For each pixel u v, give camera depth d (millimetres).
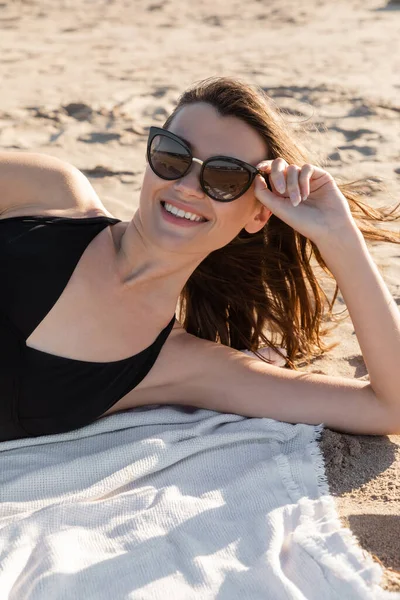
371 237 2988
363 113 6801
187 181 2328
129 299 2521
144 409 2729
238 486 2418
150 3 13625
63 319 2436
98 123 6402
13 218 2559
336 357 3318
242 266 2896
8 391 2406
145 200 2406
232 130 2396
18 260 2439
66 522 2281
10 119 6379
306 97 7309
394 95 7391
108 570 2082
